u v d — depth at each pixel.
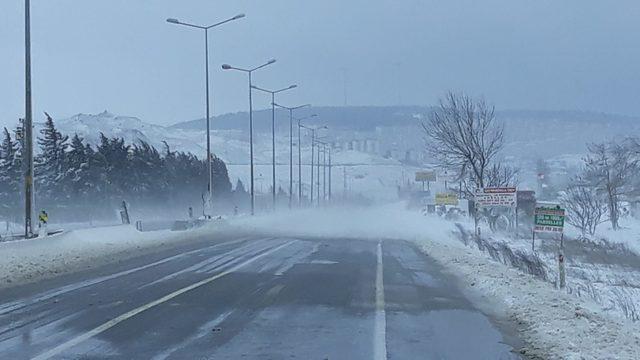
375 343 9.93
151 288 15.44
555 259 28.09
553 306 12.77
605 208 56.75
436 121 48.72
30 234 24.94
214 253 24.98
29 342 9.85
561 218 17.81
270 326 11.11
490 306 13.26
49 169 67.12
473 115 46.66
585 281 22.05
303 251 26.00
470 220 51.12
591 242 36.38
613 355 9.03
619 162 63.16
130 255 24.22
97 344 9.74
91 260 22.17
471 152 45.41
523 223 43.59
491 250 25.42
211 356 9.09
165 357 9.02
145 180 77.94
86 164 68.62
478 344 9.94
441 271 19.30
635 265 28.62
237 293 14.70
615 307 15.59
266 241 31.89
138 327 10.98
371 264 21.14
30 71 24.95
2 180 63.44
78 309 12.62
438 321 11.67
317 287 15.73
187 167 89.38
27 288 15.45
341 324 11.33
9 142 64.62
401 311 12.62
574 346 9.59
